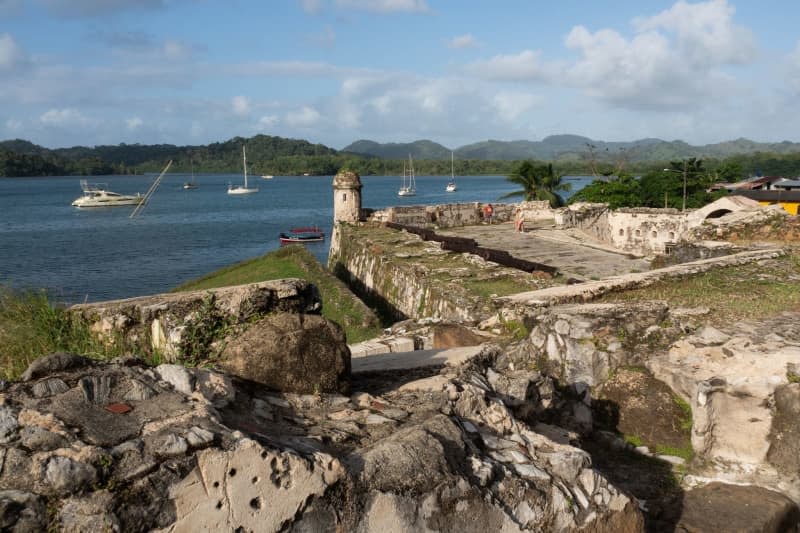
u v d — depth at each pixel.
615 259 20.73
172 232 68.69
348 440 4.01
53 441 3.01
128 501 2.86
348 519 3.39
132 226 75.31
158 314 5.40
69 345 5.46
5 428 3.05
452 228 30.62
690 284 9.45
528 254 22.09
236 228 72.94
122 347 5.37
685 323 7.06
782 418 5.36
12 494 2.73
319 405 4.56
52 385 3.46
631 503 4.52
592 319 6.71
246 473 3.14
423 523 3.61
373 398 4.88
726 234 14.25
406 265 18.44
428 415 4.52
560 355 6.78
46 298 6.36
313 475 3.30
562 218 29.28
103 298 34.69
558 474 4.26
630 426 6.17
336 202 31.16
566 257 21.30
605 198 45.59
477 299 13.41
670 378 6.14
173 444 3.04
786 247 12.54
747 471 5.44
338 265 27.81
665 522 4.93
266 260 24.78
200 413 3.43
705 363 6.03
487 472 3.91
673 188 51.59
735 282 9.48
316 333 4.77
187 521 2.99
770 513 4.91
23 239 61.88
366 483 3.49
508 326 9.23
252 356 4.52
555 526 4.08
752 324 6.94
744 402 5.52
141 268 45.00
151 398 3.59
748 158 144.75
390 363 7.29
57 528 2.74
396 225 27.73
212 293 5.43
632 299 8.69
